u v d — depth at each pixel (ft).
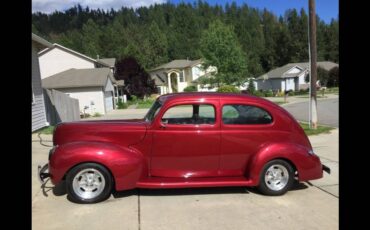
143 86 190.90
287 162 20.42
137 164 19.31
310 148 21.13
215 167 20.52
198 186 19.71
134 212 17.94
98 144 19.26
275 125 20.67
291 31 319.06
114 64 199.62
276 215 17.63
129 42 328.70
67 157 18.69
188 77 238.68
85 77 121.60
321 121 60.08
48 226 16.39
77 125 20.31
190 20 396.78
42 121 58.23
